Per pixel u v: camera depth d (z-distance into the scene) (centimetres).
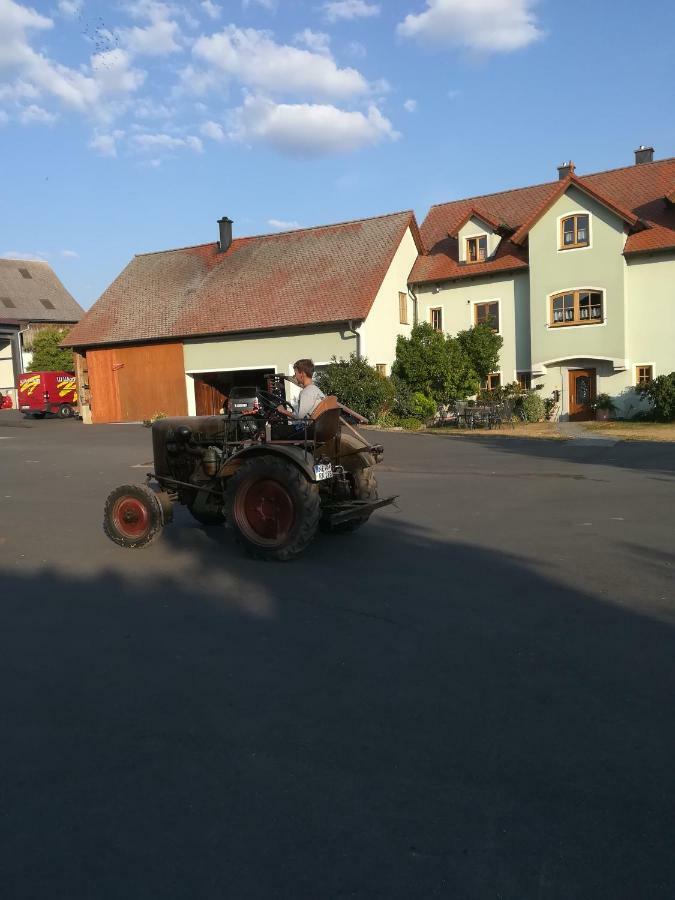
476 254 2861
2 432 2648
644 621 475
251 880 238
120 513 721
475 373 2678
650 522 800
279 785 292
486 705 359
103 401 3184
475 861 245
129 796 287
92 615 511
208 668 412
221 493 720
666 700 361
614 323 2488
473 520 834
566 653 423
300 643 448
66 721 351
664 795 280
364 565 634
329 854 250
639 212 2616
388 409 2528
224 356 2870
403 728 337
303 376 694
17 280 5447
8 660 429
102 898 231
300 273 2891
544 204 2564
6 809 279
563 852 249
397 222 2886
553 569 609
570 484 1109
